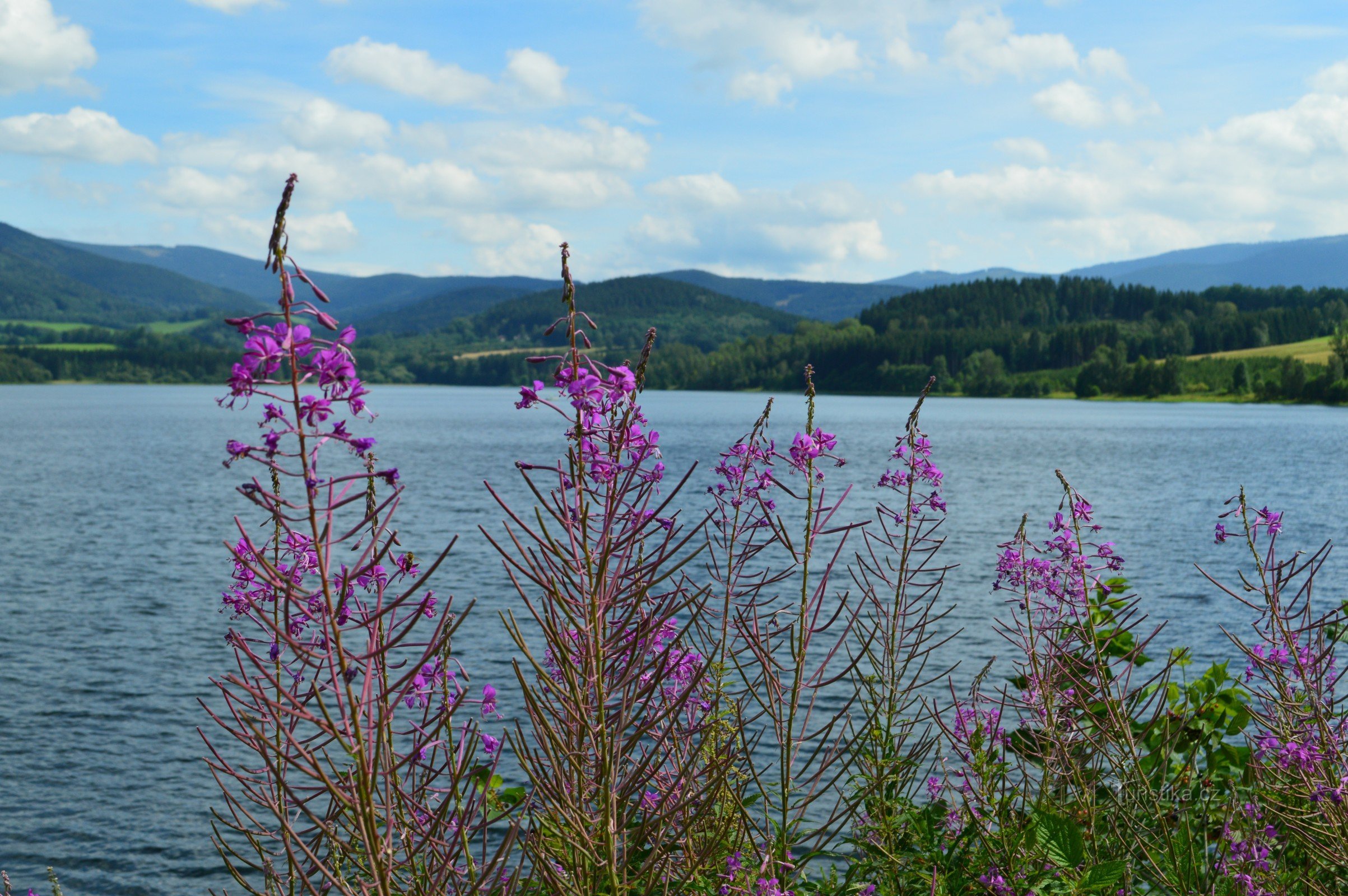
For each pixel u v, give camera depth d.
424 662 3.35
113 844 14.33
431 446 104.38
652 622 3.97
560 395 3.64
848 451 85.38
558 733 4.07
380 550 3.28
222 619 27.73
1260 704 6.11
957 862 5.37
